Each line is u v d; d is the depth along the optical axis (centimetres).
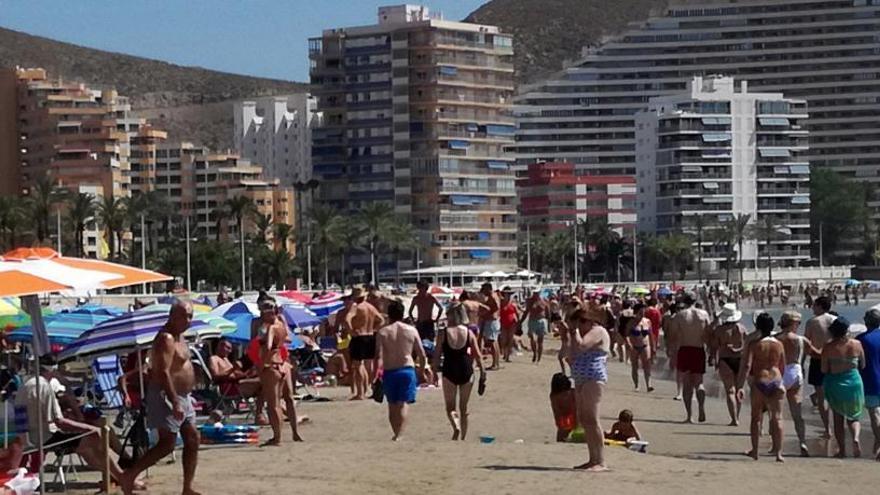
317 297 5316
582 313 1880
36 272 1540
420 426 2695
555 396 2362
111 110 19912
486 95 17725
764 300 16488
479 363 2306
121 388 2366
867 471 1995
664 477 1850
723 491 1750
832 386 2205
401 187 17262
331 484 1764
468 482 1783
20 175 19688
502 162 17875
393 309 2242
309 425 2667
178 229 18975
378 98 17400
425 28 17112
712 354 2945
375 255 16162
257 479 1808
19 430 1797
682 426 2872
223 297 4959
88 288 1555
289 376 2269
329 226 15762
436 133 17138
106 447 1733
